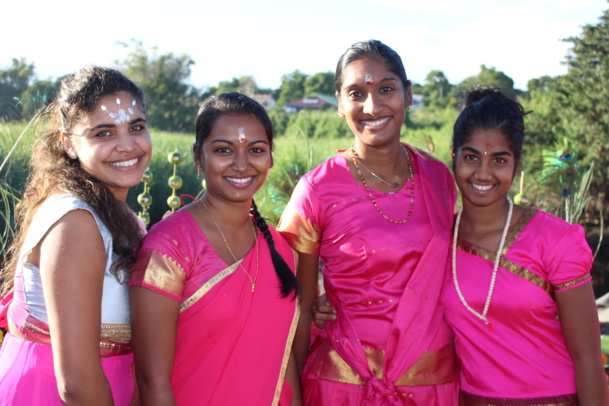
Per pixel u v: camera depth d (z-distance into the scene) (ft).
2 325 7.39
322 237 8.30
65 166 6.59
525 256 7.47
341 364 8.04
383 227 7.91
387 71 8.00
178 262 6.82
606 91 44.62
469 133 7.61
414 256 7.89
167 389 6.64
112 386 6.71
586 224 37.96
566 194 17.25
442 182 8.52
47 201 6.35
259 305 7.29
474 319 7.64
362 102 8.05
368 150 8.22
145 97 7.13
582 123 44.91
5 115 18.29
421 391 7.80
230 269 7.10
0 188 12.35
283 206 16.53
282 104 171.94
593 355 7.25
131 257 6.71
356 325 7.97
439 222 8.06
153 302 6.65
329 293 8.40
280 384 7.48
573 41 48.19
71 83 6.64
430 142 12.39
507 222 7.70
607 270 30.76
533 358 7.41
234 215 7.40
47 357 6.30
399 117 8.13
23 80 41.86
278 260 7.57
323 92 197.77
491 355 7.53
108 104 6.53
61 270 5.91
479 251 7.75
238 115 7.21
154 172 36.70
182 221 7.12
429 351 7.82
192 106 104.78
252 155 7.24
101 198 6.51
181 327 7.00
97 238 6.19
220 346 7.05
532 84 116.47
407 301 7.75
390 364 7.74
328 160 8.55
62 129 6.61
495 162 7.55
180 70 105.09
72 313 5.90
